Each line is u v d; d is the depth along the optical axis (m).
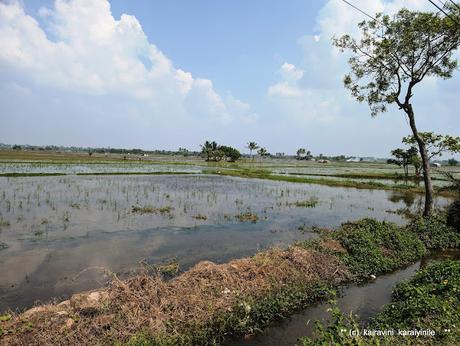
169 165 68.88
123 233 12.70
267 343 5.93
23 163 52.50
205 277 7.41
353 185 36.22
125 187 26.67
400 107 15.01
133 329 5.56
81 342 5.12
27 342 4.98
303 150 172.50
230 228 14.27
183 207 18.88
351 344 4.46
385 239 11.23
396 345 4.87
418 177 46.00
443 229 13.27
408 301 6.62
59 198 20.06
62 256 9.78
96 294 6.46
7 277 8.13
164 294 6.57
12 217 14.62
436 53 13.66
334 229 14.24
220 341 5.92
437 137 15.05
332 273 8.72
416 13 13.49
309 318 6.90
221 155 100.69
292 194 27.08
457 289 6.57
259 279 7.70
